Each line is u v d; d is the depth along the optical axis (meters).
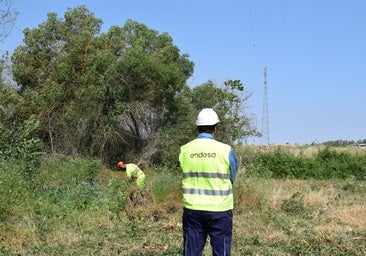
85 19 28.72
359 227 11.43
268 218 12.08
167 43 29.59
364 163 27.28
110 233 10.17
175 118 27.50
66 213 11.74
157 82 25.84
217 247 5.98
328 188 19.14
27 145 14.31
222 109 26.31
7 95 23.44
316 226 11.37
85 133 24.98
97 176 18.02
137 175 13.43
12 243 9.22
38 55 27.86
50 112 24.89
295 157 27.86
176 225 10.88
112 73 24.88
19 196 11.29
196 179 6.04
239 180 14.98
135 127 26.48
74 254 8.52
